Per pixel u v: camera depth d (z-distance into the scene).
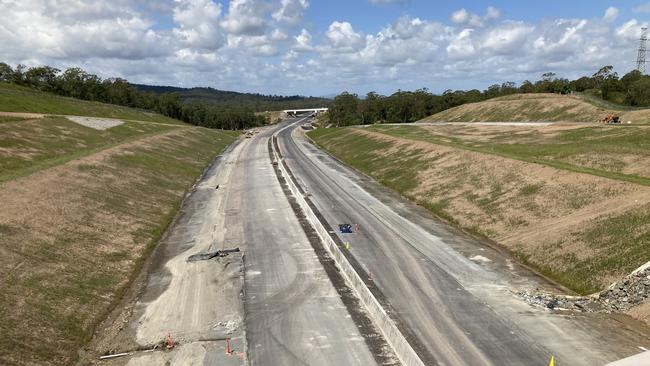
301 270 31.06
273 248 35.38
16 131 59.41
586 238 30.28
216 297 27.27
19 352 20.00
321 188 57.03
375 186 58.00
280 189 56.12
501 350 21.25
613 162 44.81
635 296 24.45
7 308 22.38
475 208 41.75
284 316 24.94
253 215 44.62
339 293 27.52
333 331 23.30
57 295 24.98
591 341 21.70
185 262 32.59
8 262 26.14
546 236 32.56
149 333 23.38
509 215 38.06
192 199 52.03
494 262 31.81
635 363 17.20
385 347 21.83
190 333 23.34
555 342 21.73
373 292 27.59
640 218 29.52
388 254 33.69
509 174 44.72
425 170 56.72
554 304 25.38
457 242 35.97
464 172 50.50
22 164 48.12
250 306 26.16
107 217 37.78
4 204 32.91
